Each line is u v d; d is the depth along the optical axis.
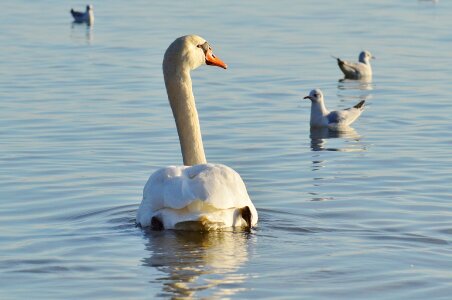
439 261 12.73
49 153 20.84
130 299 11.11
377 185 18.03
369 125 25.19
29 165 19.66
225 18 48.38
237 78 32.09
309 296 11.23
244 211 13.87
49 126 23.86
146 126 23.92
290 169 19.69
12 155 20.61
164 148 21.48
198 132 15.54
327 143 22.86
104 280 11.82
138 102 27.34
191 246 13.22
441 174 18.95
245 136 23.25
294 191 17.56
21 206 16.31
